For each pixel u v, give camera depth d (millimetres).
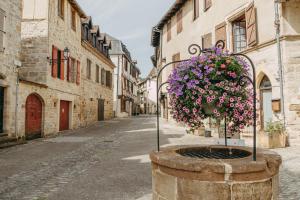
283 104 10195
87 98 22703
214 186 2684
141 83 68375
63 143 12047
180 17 20000
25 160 8367
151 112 58656
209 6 15633
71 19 18625
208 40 15781
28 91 13094
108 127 20297
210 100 3078
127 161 7922
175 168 2873
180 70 3295
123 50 39219
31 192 5234
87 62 23000
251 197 2691
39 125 14281
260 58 11414
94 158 8586
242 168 2615
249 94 3232
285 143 9875
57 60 16219
